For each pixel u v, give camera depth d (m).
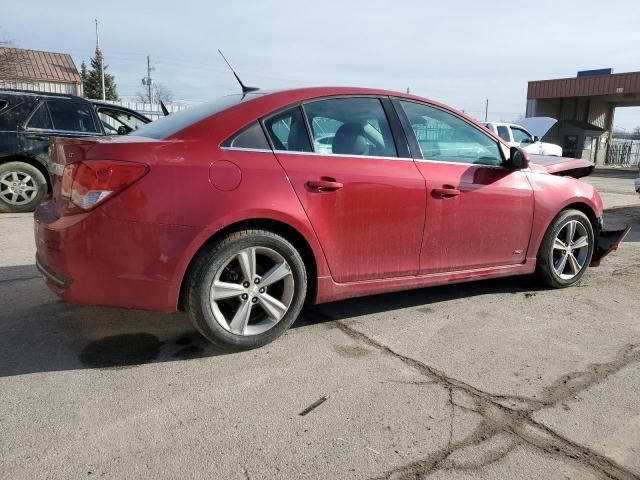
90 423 2.37
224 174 2.89
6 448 2.18
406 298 4.16
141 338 3.29
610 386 2.80
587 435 2.37
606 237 5.04
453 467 2.13
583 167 4.69
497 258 4.00
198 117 3.14
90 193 2.70
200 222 2.80
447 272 3.77
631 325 3.68
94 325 3.47
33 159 7.27
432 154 3.67
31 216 7.10
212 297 2.94
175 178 2.78
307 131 3.24
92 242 2.71
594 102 32.25
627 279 4.83
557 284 4.41
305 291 3.23
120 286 2.78
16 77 28.31
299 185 3.08
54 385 2.70
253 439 2.28
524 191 4.02
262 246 3.02
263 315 3.21
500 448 2.25
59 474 2.03
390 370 2.94
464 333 3.48
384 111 3.55
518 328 3.59
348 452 2.21
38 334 3.31
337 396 2.65
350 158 3.31
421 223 3.53
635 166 33.09
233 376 2.83
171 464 2.11
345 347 3.22
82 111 7.74
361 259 3.36
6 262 4.85
